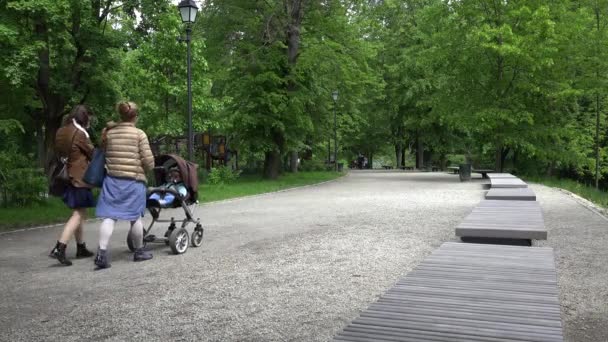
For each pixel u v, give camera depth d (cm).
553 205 1402
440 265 457
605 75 2758
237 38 2620
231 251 788
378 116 4512
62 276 647
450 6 2723
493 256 498
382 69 4253
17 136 2112
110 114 1969
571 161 2939
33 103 1984
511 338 271
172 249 772
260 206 1452
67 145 720
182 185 823
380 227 1006
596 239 862
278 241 865
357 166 6056
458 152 4591
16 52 1525
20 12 1526
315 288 568
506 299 346
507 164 3616
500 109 2591
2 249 840
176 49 1967
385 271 643
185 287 580
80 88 1917
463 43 2666
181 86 1992
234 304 513
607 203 1650
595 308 493
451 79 2805
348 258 721
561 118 2919
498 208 985
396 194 1791
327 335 427
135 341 418
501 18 2634
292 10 2586
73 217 724
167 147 2405
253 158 3228
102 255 684
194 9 1596
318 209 1349
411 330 285
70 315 487
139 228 734
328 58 2577
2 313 497
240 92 2484
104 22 1995
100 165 704
